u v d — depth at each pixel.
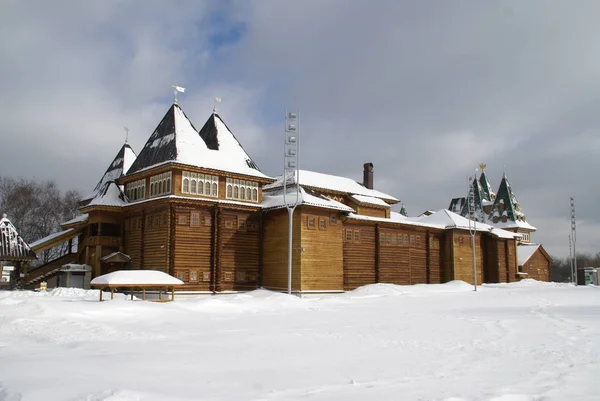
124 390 8.92
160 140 45.97
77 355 13.00
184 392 9.27
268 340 16.14
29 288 46.34
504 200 101.62
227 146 48.28
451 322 21.39
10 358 12.46
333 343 15.53
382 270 53.81
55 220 79.88
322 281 44.28
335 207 45.53
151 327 19.58
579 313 25.17
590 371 11.31
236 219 44.72
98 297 33.59
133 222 45.44
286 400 8.82
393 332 18.14
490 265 73.31
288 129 39.38
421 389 9.64
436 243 62.47
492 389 9.62
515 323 20.73
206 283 42.09
